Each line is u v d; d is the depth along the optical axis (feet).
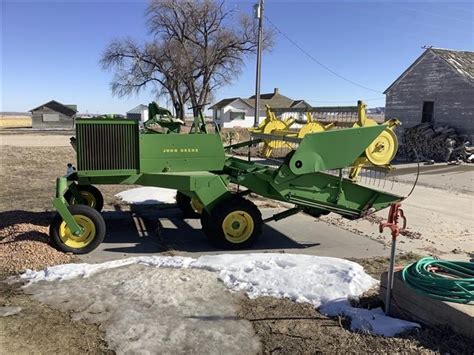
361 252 22.07
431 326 13.12
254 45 156.35
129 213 28.66
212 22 157.38
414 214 31.42
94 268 17.79
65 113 220.02
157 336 12.84
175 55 154.81
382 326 13.30
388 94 79.51
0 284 16.21
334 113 30.40
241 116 193.47
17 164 52.24
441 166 59.57
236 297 15.46
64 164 54.34
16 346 12.22
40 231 21.49
